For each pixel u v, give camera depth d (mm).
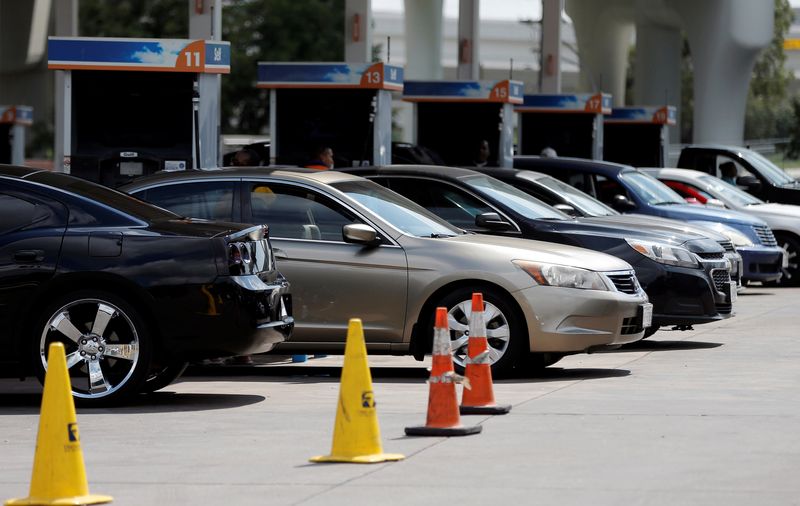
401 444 17688
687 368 26984
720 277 32031
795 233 51812
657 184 46188
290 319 22750
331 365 28750
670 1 122625
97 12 164375
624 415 20156
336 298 24875
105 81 41938
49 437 14062
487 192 31234
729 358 28953
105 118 42469
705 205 49438
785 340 32938
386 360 29844
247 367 28328
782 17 190500
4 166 22438
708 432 18562
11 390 25156
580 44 148750
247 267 21578
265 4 160250
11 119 80875
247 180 25719
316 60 159250
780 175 60719
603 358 29125
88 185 22281
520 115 77125
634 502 14219
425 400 22422
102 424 19906
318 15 159625
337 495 14688
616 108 83688
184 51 40781
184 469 16359
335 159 52969
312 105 53000
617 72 149250
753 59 120375
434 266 24641
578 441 17875
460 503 14195
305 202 25453
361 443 16562
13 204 21578
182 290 21078
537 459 16609
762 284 53312
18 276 21156
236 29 160125
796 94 196875
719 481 15266
